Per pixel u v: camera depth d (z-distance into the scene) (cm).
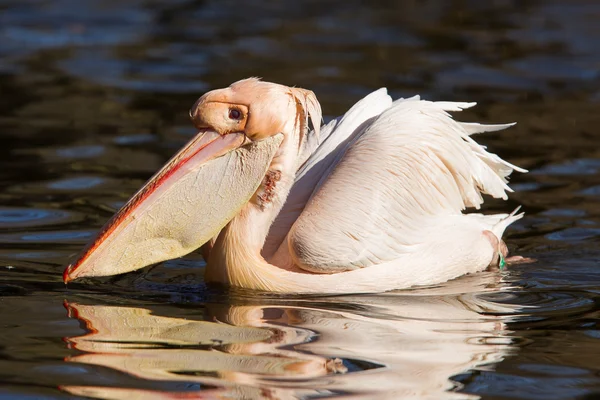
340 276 1141
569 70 2409
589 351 926
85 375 840
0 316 1009
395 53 2594
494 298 1119
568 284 1174
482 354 916
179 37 2816
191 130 1902
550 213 1462
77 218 1392
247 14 3138
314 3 3300
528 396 813
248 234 1152
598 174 1648
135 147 1783
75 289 1120
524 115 2022
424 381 839
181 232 1113
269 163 1148
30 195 1504
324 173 1227
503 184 1289
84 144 1802
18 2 3234
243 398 791
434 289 1162
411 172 1189
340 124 1288
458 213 1242
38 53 2602
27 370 851
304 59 2525
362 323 1009
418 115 1236
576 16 3005
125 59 2545
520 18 2997
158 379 832
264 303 1084
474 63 2475
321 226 1129
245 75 2348
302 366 870
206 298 1102
